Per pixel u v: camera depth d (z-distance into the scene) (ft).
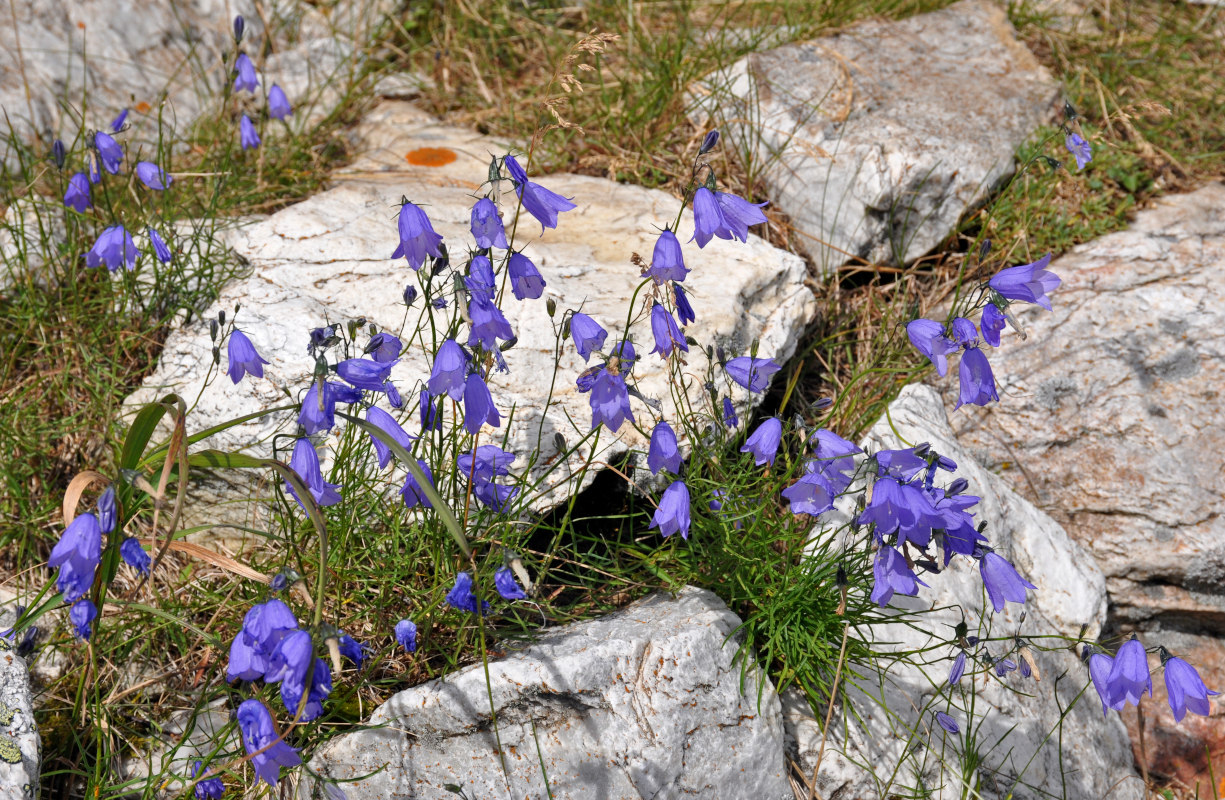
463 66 4.00
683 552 2.86
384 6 4.26
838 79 3.52
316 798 2.68
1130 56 4.01
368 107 3.81
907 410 3.15
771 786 2.74
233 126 3.64
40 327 3.12
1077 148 3.09
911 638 2.92
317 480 2.59
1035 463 3.18
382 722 2.69
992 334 2.68
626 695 2.69
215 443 2.94
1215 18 4.34
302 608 2.78
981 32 3.94
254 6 4.12
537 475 2.89
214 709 2.79
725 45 3.82
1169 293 3.26
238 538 2.95
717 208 2.63
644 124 3.47
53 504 2.96
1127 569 3.12
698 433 2.89
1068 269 3.33
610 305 3.04
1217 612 3.12
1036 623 3.02
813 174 3.36
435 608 2.76
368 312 3.04
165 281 3.17
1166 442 3.15
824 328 3.31
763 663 2.83
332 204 3.23
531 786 2.67
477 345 2.58
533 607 2.83
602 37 2.65
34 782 2.63
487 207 2.57
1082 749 2.96
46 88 3.50
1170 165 3.54
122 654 2.83
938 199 3.35
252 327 3.01
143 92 3.67
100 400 3.05
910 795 2.80
